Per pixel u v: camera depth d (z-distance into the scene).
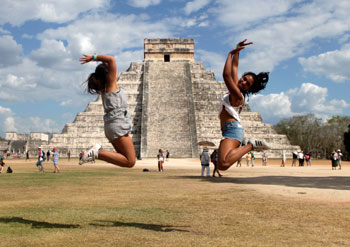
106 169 37.81
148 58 97.81
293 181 22.73
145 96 82.38
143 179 24.50
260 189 17.95
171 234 8.62
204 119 83.25
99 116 82.38
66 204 13.11
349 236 8.46
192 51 98.06
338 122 104.50
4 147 123.56
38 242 7.88
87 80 7.98
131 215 10.99
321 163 59.19
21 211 11.62
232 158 7.37
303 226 9.49
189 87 85.19
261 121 84.06
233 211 11.67
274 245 7.69
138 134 80.50
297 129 109.81
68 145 78.62
